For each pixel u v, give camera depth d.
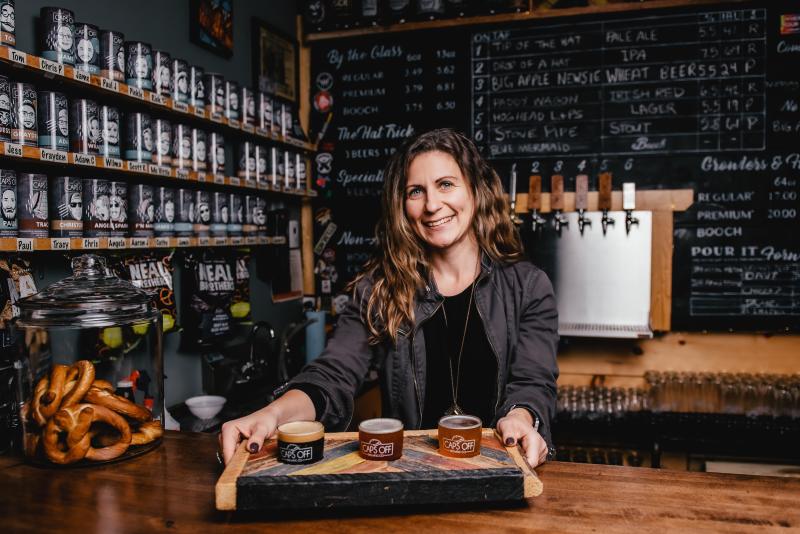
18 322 1.48
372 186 3.47
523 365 1.63
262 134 2.73
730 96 3.06
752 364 3.09
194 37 2.60
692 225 3.12
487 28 3.30
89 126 1.81
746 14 3.03
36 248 1.61
